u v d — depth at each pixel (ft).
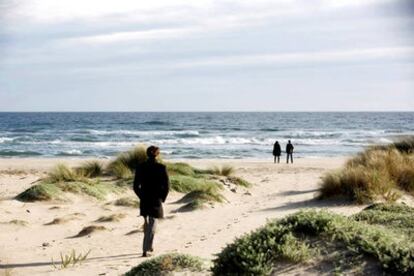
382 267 18.61
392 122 408.87
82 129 277.85
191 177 62.59
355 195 44.29
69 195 51.85
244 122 395.34
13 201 49.26
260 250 20.06
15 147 160.25
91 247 32.91
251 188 64.64
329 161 118.83
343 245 20.08
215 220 40.78
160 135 219.82
